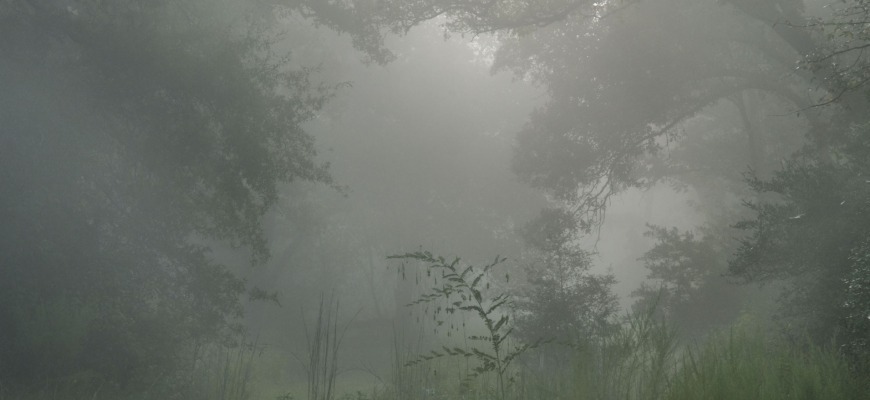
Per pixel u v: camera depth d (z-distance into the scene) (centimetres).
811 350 751
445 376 812
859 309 1024
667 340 668
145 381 1561
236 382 920
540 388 655
